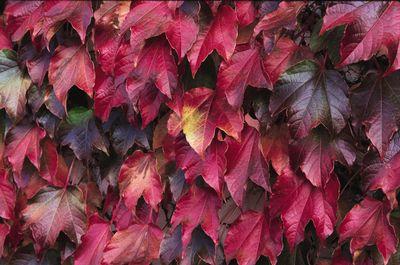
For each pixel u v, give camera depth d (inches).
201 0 51.2
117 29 51.7
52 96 53.6
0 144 55.2
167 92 50.6
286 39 50.2
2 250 55.4
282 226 52.1
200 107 51.1
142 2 51.0
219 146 51.6
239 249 52.2
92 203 55.5
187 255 53.5
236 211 54.4
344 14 47.6
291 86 49.3
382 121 48.6
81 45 53.0
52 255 56.6
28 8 53.3
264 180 51.0
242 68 50.0
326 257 52.9
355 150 50.1
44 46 52.9
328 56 50.2
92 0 53.2
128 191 53.3
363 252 51.1
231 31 50.1
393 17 47.3
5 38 54.2
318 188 51.0
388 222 49.9
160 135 52.7
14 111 53.7
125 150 53.9
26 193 55.2
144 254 53.7
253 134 51.4
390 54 47.0
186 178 51.6
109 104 52.7
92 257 54.4
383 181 49.4
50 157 54.8
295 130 49.2
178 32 50.0
